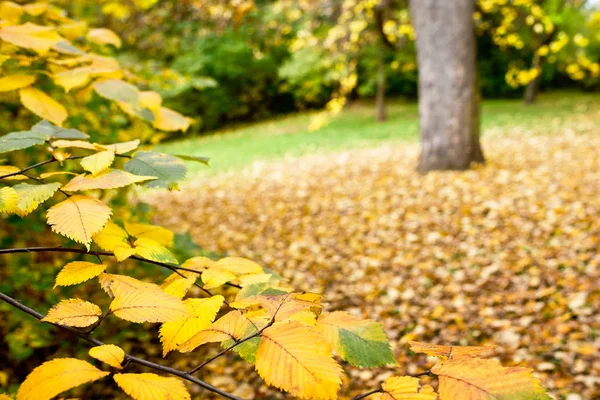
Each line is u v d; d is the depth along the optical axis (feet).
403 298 14.82
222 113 82.33
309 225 22.54
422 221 20.52
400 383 1.96
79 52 4.94
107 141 7.54
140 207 9.45
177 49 21.86
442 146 26.89
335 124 70.90
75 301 2.44
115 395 9.34
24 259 7.16
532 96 77.20
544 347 11.57
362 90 71.97
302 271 17.66
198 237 22.74
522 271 15.29
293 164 40.73
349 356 2.18
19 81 4.25
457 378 1.90
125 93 4.66
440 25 25.63
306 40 36.63
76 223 2.47
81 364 2.02
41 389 1.86
